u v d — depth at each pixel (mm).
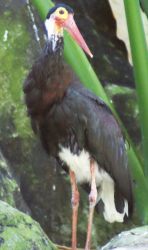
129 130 15422
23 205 12625
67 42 12008
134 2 12336
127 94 15648
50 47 10883
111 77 16141
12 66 14016
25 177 13766
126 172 11570
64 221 14062
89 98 11008
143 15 15570
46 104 10859
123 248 9227
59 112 10828
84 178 11516
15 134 13711
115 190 11594
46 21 11180
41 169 13875
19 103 13805
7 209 8867
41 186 13859
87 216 14289
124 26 16406
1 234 8531
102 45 16391
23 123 13766
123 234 9867
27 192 13789
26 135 13750
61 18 11133
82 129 10953
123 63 16375
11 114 13766
